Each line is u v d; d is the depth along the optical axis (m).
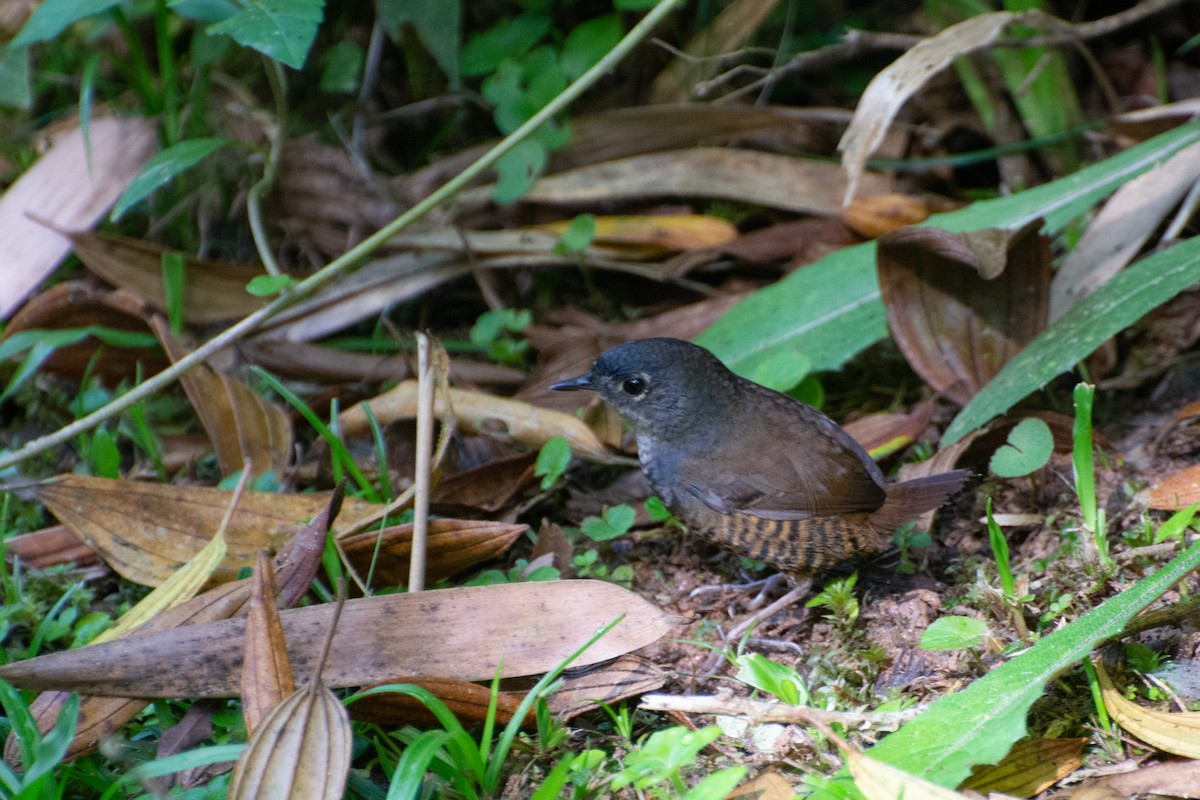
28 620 7.96
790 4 11.48
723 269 11.32
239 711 6.53
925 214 10.83
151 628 6.60
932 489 7.66
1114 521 7.93
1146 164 9.24
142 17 11.95
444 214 11.56
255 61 12.26
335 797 5.32
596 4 12.05
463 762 6.09
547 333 10.82
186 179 11.77
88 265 10.29
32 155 11.81
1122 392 9.44
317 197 11.61
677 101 11.95
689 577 8.47
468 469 8.97
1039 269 8.80
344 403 10.20
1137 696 6.45
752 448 7.83
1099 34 10.52
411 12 11.04
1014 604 6.92
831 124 11.82
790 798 5.69
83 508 7.77
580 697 6.61
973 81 11.50
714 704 6.46
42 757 5.53
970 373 9.02
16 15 11.87
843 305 9.70
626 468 9.47
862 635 7.43
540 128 10.95
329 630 6.06
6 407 10.61
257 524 7.80
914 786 5.23
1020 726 5.48
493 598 6.64
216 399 9.01
